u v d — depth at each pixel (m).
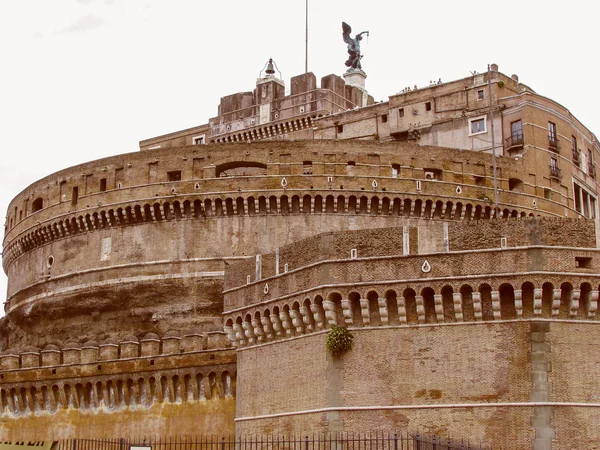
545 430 38.56
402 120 96.19
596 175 99.31
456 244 41.34
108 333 83.12
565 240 40.28
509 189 85.50
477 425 39.53
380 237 42.75
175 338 62.22
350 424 41.41
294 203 81.06
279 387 45.56
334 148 82.25
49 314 88.25
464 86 93.00
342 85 109.06
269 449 45.19
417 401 40.66
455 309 40.69
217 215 82.50
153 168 85.19
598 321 40.06
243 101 112.88
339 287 42.56
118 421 63.56
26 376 68.44
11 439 68.38
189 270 81.81
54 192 91.12
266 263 47.69
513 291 39.91
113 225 86.25
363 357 41.97
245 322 48.09
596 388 39.34
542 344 39.41
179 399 60.97
